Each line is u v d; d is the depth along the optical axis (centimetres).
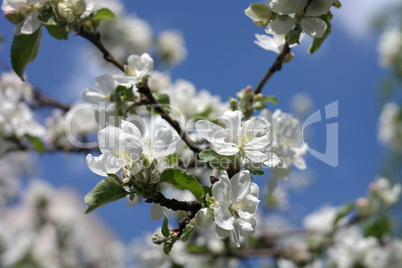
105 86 56
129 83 53
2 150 79
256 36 57
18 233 151
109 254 166
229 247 89
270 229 124
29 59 56
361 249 96
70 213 161
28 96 87
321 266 100
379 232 93
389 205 93
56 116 89
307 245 99
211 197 43
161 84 84
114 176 43
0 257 146
